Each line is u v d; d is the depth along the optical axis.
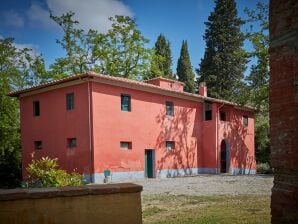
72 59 38.06
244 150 34.22
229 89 50.50
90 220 4.34
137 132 24.81
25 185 16.12
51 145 24.27
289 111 3.47
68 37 37.66
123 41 38.09
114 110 23.30
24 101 26.61
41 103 25.27
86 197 4.34
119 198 4.54
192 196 14.03
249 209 10.02
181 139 28.73
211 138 30.52
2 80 32.56
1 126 31.58
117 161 23.14
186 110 29.53
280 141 3.58
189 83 56.72
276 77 3.65
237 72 51.34
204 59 53.75
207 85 51.62
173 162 27.75
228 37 52.47
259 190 15.77
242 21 30.55
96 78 22.03
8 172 26.72
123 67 38.06
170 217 9.33
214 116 30.50
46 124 24.75
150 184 20.31
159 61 40.69
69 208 4.24
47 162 16.03
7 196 3.91
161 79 29.39
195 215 9.38
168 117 27.67
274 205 3.66
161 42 56.94
